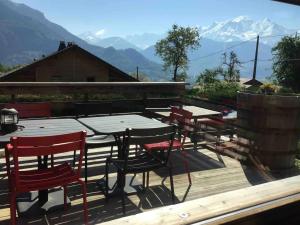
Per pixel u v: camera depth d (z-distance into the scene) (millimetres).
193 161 4230
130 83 5043
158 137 2787
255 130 3969
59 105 4418
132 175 3555
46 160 2693
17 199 2834
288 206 1393
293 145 3947
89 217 2652
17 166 2170
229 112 5117
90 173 3617
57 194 2984
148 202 2975
